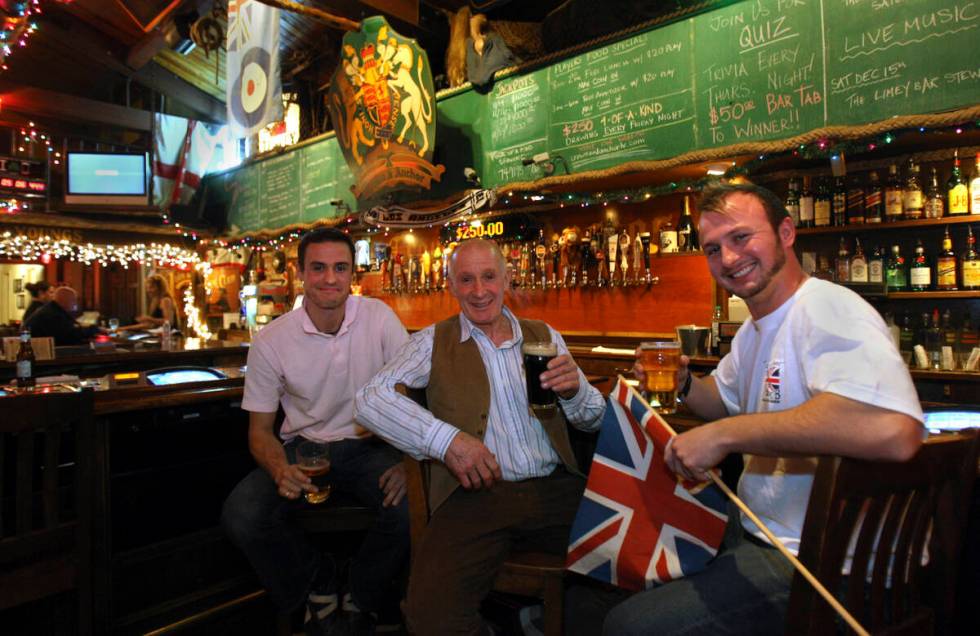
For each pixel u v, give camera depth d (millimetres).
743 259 1426
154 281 7688
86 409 1828
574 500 1934
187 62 7629
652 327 4086
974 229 3021
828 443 1146
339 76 4398
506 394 1986
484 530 1770
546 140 3949
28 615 2049
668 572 1464
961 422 1912
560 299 4598
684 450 1278
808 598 1107
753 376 1518
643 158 3432
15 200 6664
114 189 6824
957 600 1727
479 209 4312
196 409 2434
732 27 3057
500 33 4148
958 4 2396
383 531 2137
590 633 1933
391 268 5867
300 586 2189
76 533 1812
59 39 6926
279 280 7410
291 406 2465
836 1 2717
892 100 2564
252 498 2148
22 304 9656
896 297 3041
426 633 1630
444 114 4656
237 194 6949
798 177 3529
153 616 2283
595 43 3641
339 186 5617
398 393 1892
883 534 1180
